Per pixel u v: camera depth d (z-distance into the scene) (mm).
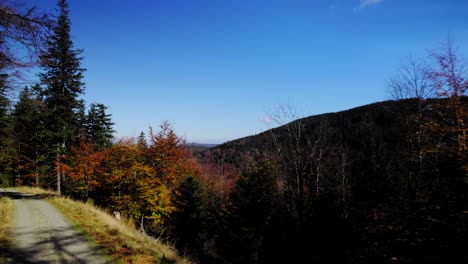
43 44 5719
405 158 13516
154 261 9336
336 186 14844
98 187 26438
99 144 39812
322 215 13125
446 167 11773
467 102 10609
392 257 9508
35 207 19141
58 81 24812
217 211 26594
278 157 15703
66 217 15430
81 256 9055
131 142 23469
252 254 17688
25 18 5227
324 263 11797
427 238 9352
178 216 25562
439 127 11133
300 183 14133
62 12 19438
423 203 11469
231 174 47438
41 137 25578
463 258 7926
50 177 36594
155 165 23359
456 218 9406
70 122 28062
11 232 11555
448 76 11141
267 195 20125
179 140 24172
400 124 14148
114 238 11227
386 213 12625
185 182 26438
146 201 21000
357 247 11328
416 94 12664
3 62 5418
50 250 9477
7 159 29766
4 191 32062
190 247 23516
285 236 15305
